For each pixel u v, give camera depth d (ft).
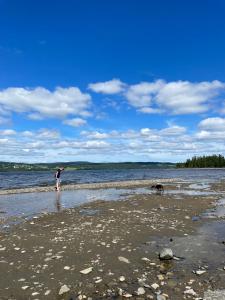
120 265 40.91
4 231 62.08
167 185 193.26
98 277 37.04
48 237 55.47
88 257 44.04
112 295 32.58
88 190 166.40
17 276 37.63
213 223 67.56
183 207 91.04
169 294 32.40
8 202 113.50
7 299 31.99
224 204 98.94
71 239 53.52
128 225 64.69
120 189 169.48
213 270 38.63
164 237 55.21
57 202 112.06
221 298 30.83
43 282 35.88
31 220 73.31
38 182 254.88
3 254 45.98
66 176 380.37
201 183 211.20
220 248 47.98
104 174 453.58
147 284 34.88
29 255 45.27
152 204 97.40
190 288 33.55
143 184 205.77
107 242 51.44
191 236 55.93
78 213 82.02
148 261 42.34
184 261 42.29
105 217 74.54
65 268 39.88
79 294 32.91
